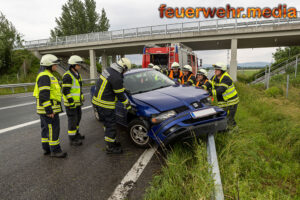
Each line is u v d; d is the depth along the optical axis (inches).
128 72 180.7
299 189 89.4
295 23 674.2
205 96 143.5
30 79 888.9
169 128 116.8
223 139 132.7
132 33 911.0
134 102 138.4
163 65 433.1
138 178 104.0
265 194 83.0
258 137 148.5
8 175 110.8
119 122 163.8
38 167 119.3
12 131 189.5
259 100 284.0
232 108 162.7
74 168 117.1
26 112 273.3
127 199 87.5
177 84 174.9
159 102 129.0
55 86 124.0
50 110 117.2
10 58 967.6
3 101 381.1
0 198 91.0
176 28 820.6
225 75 155.1
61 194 92.9
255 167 105.7
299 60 774.5
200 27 787.4
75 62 141.5
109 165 119.1
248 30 725.9
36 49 1188.5
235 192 80.7
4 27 940.0
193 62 578.2
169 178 91.8
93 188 96.7
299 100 332.5
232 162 109.3
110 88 127.5
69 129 150.6
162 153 130.7
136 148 141.9
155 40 874.1
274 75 726.5
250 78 930.1
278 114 204.4
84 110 275.0
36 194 93.4
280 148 131.3
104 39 987.3
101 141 159.2
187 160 113.3
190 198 76.4
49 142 129.3
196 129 116.5
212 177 81.8
